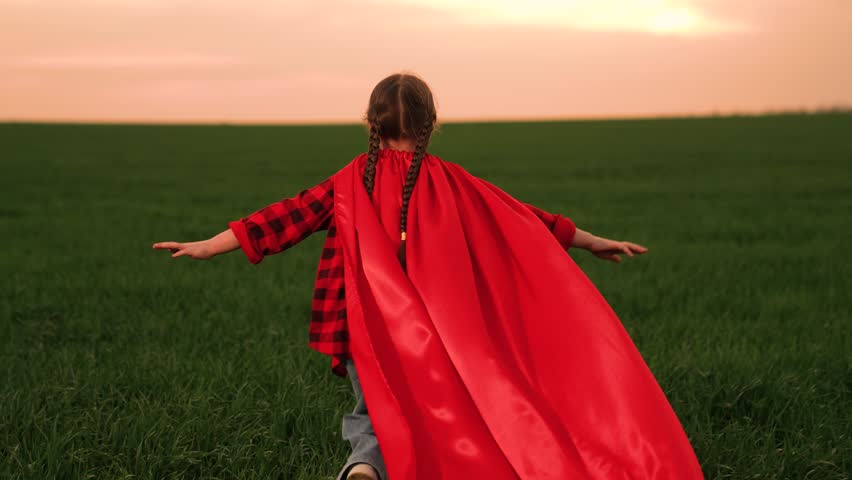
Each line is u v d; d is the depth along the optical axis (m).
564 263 3.33
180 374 5.12
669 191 23.02
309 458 4.00
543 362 3.20
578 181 26.52
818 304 7.88
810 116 62.88
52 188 24.58
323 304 3.25
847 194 21.45
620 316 7.31
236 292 8.61
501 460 2.94
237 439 4.02
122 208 19.42
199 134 57.38
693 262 10.92
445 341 3.03
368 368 2.98
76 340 6.52
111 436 4.01
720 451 3.97
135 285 9.06
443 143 46.66
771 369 5.18
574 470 2.91
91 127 63.22
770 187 23.47
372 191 3.30
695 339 6.27
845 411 4.52
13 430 4.11
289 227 3.29
